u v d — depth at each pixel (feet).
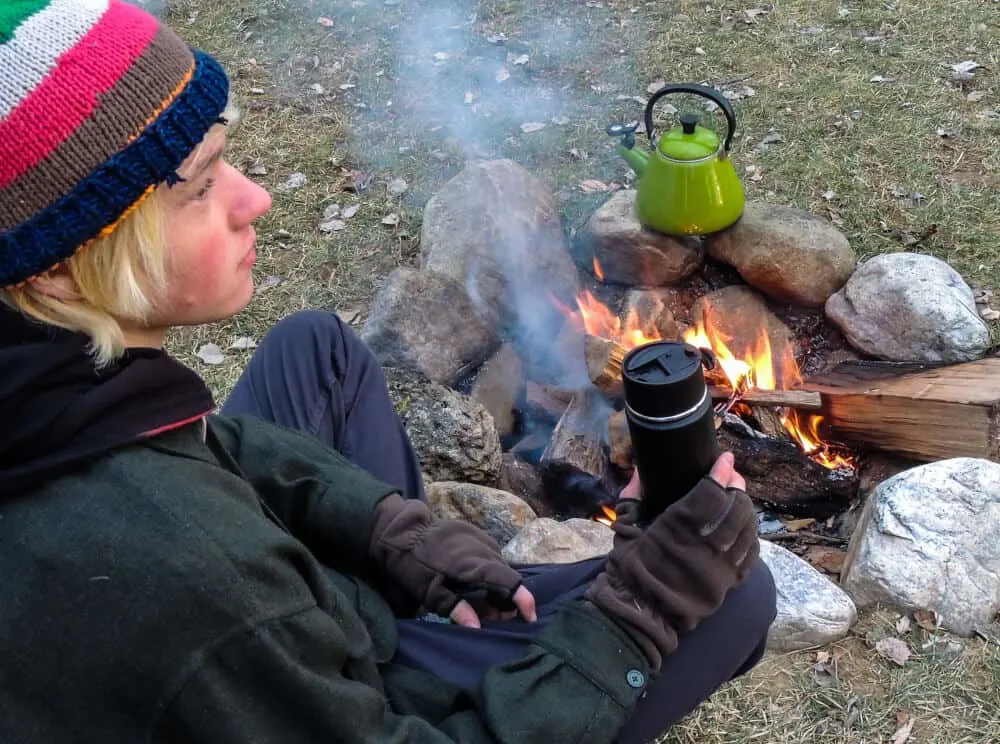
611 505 7.64
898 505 6.43
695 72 13.51
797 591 6.19
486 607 4.34
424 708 3.77
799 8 14.78
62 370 2.72
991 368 7.47
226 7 16.24
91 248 2.69
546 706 3.44
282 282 10.19
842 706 5.80
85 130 2.56
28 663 2.59
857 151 11.39
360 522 4.21
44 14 2.56
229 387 8.85
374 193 11.50
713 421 3.70
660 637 3.58
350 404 5.22
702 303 8.86
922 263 8.39
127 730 2.65
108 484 2.72
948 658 5.97
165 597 2.62
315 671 2.93
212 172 2.97
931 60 13.07
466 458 7.26
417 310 8.18
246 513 2.92
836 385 7.88
